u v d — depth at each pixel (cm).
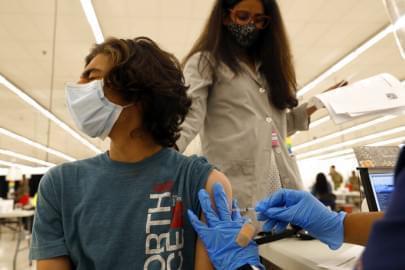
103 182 70
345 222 71
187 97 81
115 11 374
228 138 114
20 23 390
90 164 75
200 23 399
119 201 68
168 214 68
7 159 1004
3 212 447
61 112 598
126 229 66
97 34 416
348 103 111
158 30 417
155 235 66
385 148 103
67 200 71
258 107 119
